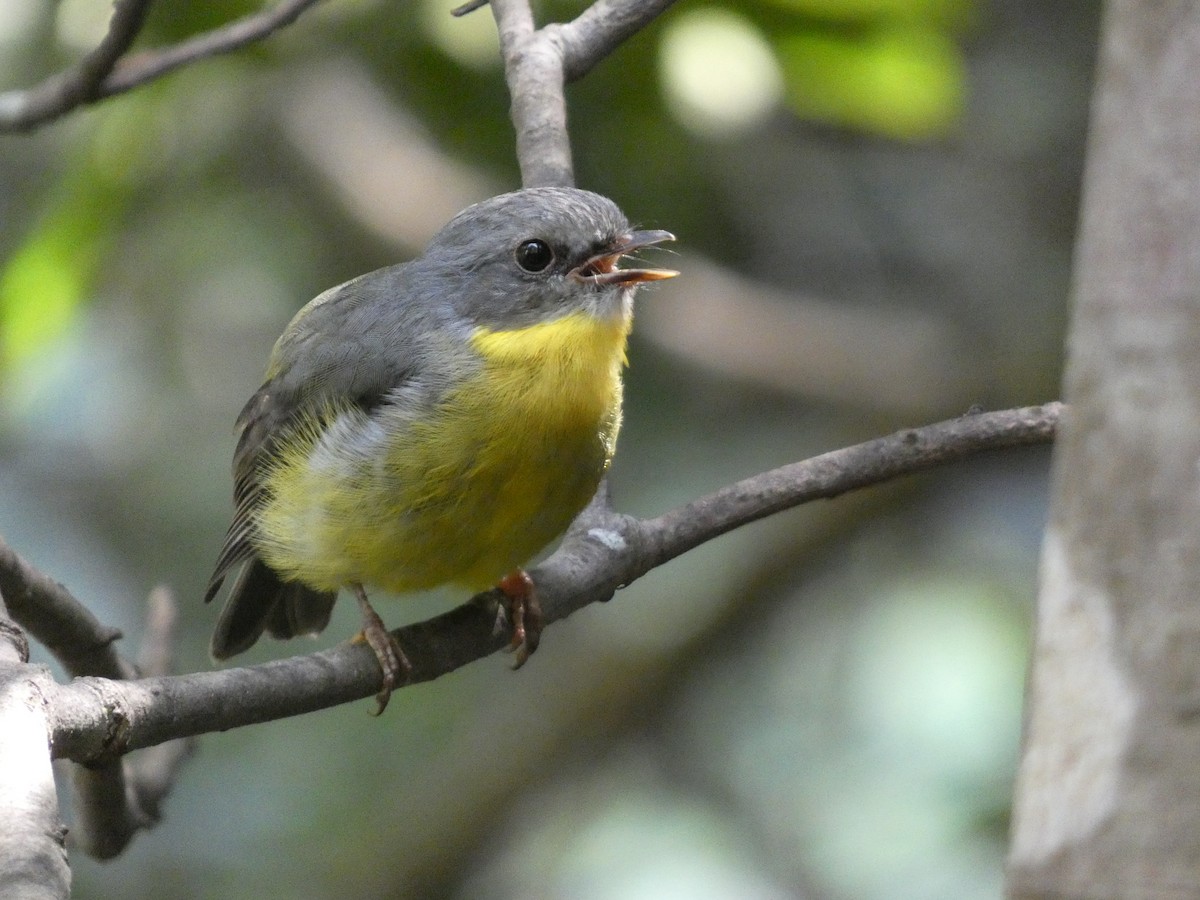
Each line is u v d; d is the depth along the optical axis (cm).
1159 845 262
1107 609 267
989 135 1338
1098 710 268
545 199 746
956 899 1172
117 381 1361
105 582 1336
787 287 1367
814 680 1354
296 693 564
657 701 1342
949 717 1245
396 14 1085
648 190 1174
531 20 841
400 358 726
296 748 1354
